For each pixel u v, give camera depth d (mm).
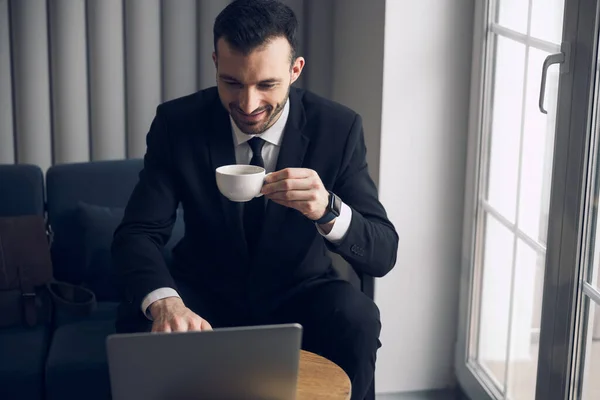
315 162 2562
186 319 2123
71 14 3496
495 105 2924
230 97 2379
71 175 3244
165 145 2602
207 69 3635
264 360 1798
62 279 3230
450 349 3307
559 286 2398
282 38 2340
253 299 2590
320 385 2080
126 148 3652
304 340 2553
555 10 2447
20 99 3531
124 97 3617
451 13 3002
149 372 1767
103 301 3211
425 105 3061
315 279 2641
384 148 3078
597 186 2246
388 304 3223
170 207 2590
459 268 3221
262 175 2205
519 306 2781
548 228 2441
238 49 2303
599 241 2246
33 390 2777
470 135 3059
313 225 2586
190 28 3594
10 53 3494
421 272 3213
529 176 2670
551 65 2479
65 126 3580
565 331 2379
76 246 3205
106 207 3234
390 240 2512
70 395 2777
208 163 2559
